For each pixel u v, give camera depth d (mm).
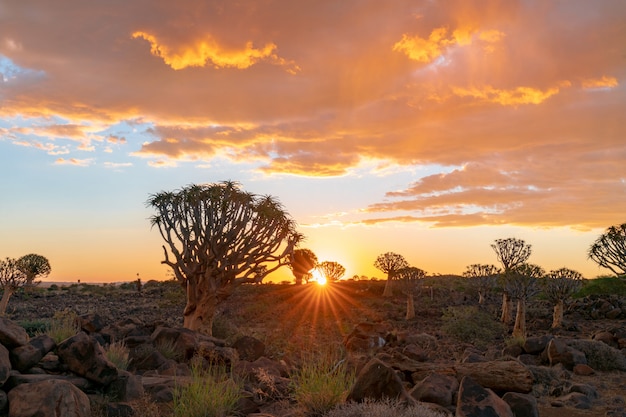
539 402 11492
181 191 22625
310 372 9305
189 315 22562
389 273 55781
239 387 9344
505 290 34062
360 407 7637
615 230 27453
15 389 7465
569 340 18078
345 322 37375
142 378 10508
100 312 39750
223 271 22734
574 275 34750
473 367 11305
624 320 37344
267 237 23609
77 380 8672
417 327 35938
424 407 7914
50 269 36531
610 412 10328
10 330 8734
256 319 38375
